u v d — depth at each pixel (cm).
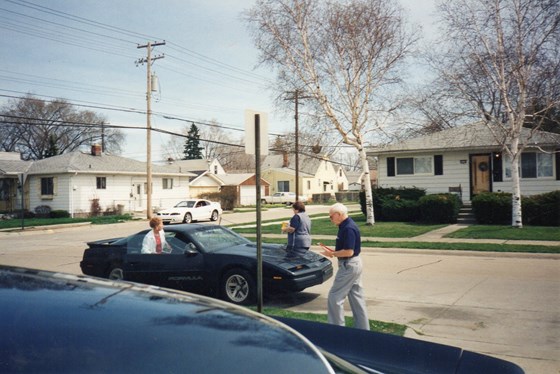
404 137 2611
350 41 2047
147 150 3241
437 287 934
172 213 3055
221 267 823
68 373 145
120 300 203
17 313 172
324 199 6369
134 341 168
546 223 1917
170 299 219
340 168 8062
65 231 2650
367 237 1783
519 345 574
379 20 2020
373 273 1107
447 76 1755
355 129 2152
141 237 923
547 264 1176
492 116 1794
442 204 2142
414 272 1109
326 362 195
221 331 191
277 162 6894
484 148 2302
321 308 796
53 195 3600
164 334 178
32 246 1947
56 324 168
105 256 940
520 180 2259
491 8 1653
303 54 2097
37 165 3828
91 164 3719
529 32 1623
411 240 1652
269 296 893
